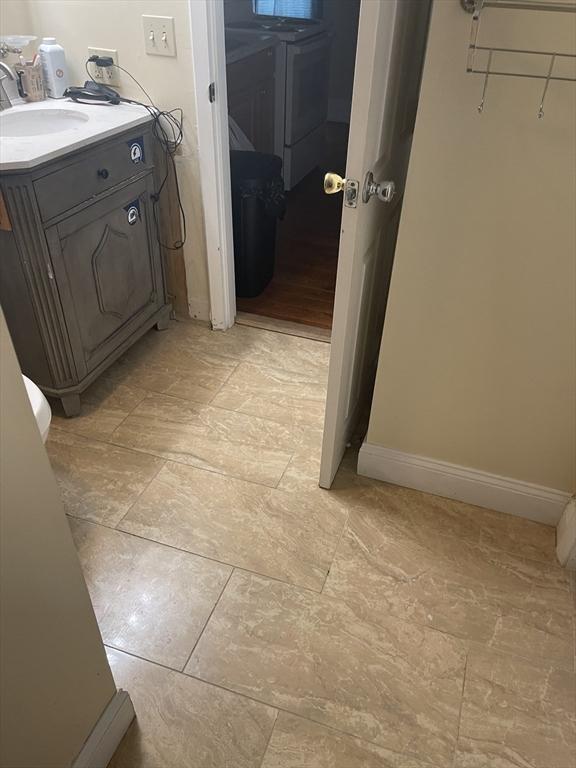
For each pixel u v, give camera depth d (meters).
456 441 1.75
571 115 1.20
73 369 2.02
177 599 1.54
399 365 1.66
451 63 1.21
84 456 1.94
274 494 1.83
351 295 1.45
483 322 1.51
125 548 1.65
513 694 1.37
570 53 1.15
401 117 1.53
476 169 1.31
